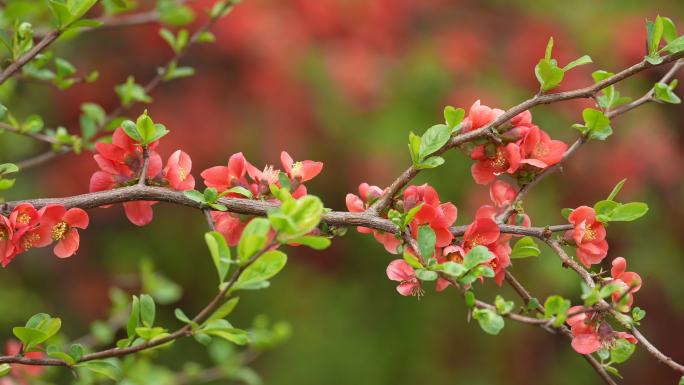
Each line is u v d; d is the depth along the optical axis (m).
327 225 2.09
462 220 6.82
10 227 1.92
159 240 7.76
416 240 2.06
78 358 1.98
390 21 7.30
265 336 3.80
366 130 6.93
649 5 7.93
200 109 6.95
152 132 2.08
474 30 7.58
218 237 1.78
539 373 7.85
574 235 2.07
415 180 6.87
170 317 7.98
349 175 6.95
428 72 7.04
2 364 2.06
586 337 1.95
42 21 3.82
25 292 6.88
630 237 7.42
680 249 7.52
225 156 6.98
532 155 2.21
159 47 6.99
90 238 7.64
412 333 7.99
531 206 6.91
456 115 2.06
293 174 2.17
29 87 5.70
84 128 3.19
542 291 7.00
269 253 1.76
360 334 8.02
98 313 7.55
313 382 7.90
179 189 2.12
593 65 7.27
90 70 6.91
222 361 3.81
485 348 7.88
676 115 7.60
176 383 3.76
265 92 6.83
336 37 7.10
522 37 7.38
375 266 7.93
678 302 7.59
